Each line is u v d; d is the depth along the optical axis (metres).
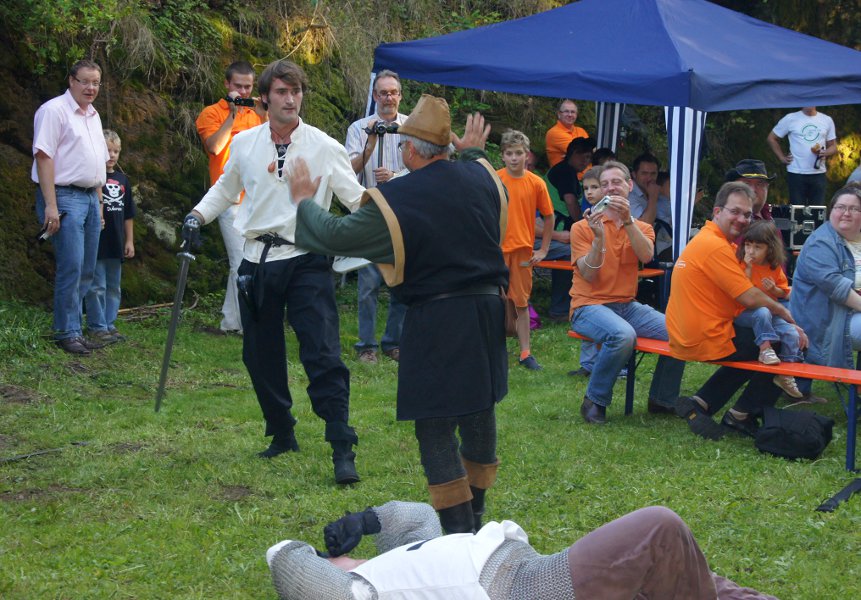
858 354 6.75
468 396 3.65
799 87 7.77
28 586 3.57
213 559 3.87
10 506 4.41
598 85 7.82
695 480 4.91
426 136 3.68
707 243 5.83
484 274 3.68
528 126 13.15
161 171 9.09
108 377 6.78
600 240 6.23
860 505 4.52
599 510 4.47
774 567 3.85
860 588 3.69
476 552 2.70
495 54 8.52
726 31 8.68
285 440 5.29
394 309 8.04
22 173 8.32
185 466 5.05
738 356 5.80
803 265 6.32
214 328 8.49
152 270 8.92
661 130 14.61
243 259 5.02
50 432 5.57
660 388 6.45
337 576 2.75
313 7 11.06
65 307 7.19
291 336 8.38
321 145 5.00
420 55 8.64
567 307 9.94
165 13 9.57
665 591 2.70
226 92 9.73
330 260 5.01
